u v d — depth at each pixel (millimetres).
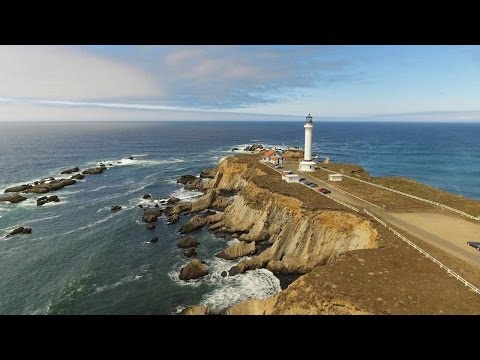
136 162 141125
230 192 77375
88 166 129250
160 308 35156
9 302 37188
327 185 56250
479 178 113375
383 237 33188
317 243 40688
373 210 41469
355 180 60312
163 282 40875
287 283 38844
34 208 73438
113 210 71188
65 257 48781
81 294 38594
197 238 54281
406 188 53500
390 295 23281
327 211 41094
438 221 37531
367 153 177125
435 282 24828
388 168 133125
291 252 42188
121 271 44125
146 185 95688
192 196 81562
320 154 172250
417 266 27250
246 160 85375
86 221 64750
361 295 23359
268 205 51969
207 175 100125
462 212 39938
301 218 42938
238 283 39688
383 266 27375
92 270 44469
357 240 37500
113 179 105125
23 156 158750
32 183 96562
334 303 23016
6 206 75125
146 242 53781
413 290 23844
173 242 53375
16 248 52094
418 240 32031
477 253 29281
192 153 172750
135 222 63406
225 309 34656
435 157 161750
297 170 71812
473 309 21672
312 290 24641
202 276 41656
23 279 42438
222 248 49906
